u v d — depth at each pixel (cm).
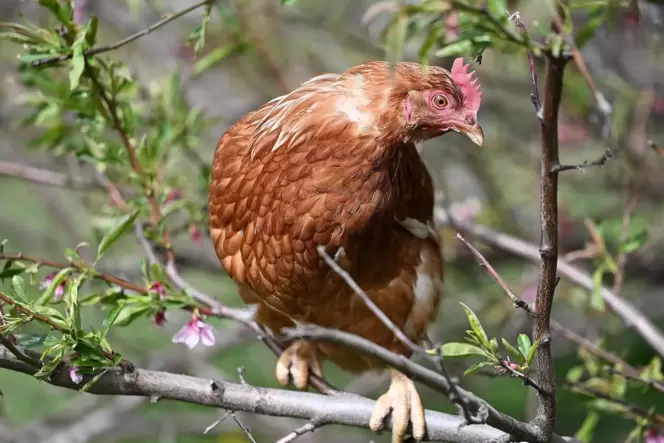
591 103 1184
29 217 1844
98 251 838
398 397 838
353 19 1563
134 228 1020
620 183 1373
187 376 768
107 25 1523
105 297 848
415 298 872
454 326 1493
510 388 1719
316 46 1581
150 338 1648
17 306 717
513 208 1600
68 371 740
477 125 791
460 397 625
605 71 1314
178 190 1079
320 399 801
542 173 633
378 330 875
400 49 595
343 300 854
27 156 1557
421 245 880
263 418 1484
